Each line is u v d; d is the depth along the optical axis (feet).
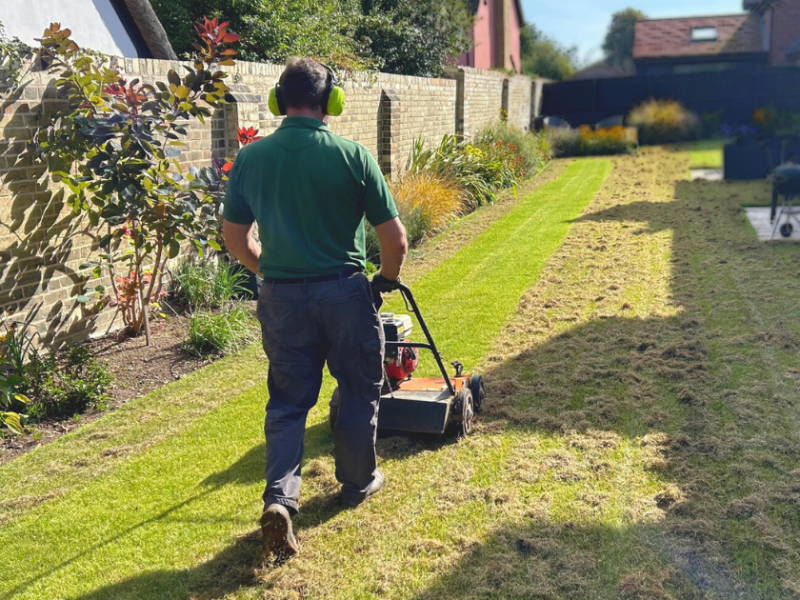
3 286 18.62
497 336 21.61
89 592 10.85
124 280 21.57
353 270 11.55
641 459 14.02
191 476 14.12
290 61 11.53
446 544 11.64
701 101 83.76
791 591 10.18
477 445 14.87
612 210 41.06
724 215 37.63
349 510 12.71
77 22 30.68
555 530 11.85
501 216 41.29
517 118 76.64
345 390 12.05
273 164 11.16
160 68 23.72
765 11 96.84
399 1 57.31
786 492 12.60
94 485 13.91
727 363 18.56
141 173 19.52
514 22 113.50
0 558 11.76
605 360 19.22
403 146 44.37
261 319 11.67
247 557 11.55
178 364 20.13
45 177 19.57
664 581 10.50
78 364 18.31
